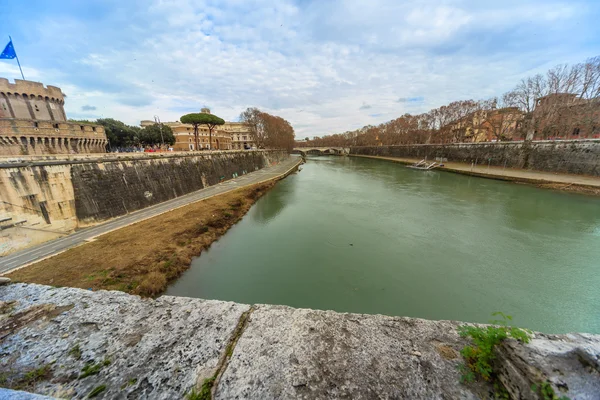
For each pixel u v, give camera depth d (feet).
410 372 5.89
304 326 7.28
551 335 6.27
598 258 47.78
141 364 6.03
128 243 51.83
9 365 5.97
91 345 6.54
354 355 6.34
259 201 97.45
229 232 64.75
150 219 67.31
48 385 5.50
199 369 5.91
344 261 48.60
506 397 5.27
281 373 5.82
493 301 37.14
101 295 8.66
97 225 62.95
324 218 73.61
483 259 48.24
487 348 6.02
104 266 42.22
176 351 6.39
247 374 5.76
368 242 56.54
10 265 42.80
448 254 50.39
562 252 50.16
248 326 7.23
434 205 83.61
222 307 8.11
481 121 204.64
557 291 39.09
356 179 144.66
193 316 7.68
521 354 5.51
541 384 4.77
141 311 7.89
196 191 104.88
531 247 52.34
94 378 5.67
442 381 5.68
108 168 69.21
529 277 42.52
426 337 6.94
